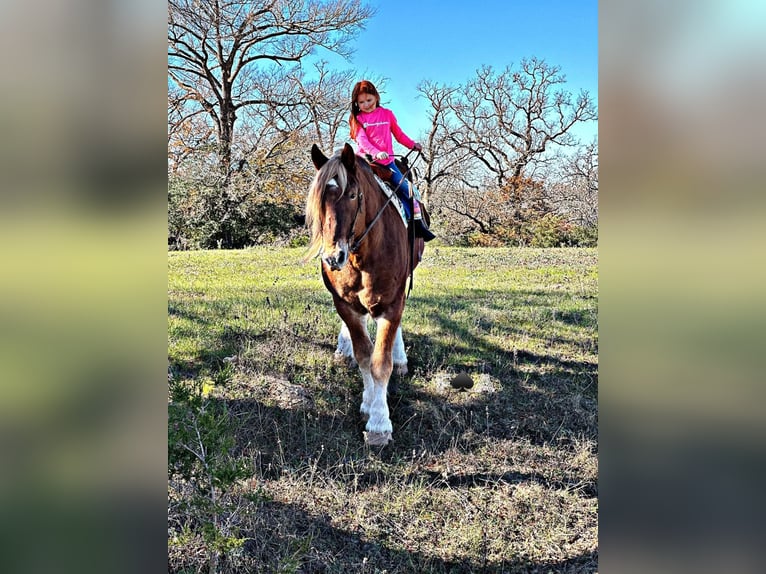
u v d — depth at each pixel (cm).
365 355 351
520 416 378
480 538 269
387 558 257
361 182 299
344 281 320
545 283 727
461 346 475
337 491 297
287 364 424
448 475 318
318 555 254
